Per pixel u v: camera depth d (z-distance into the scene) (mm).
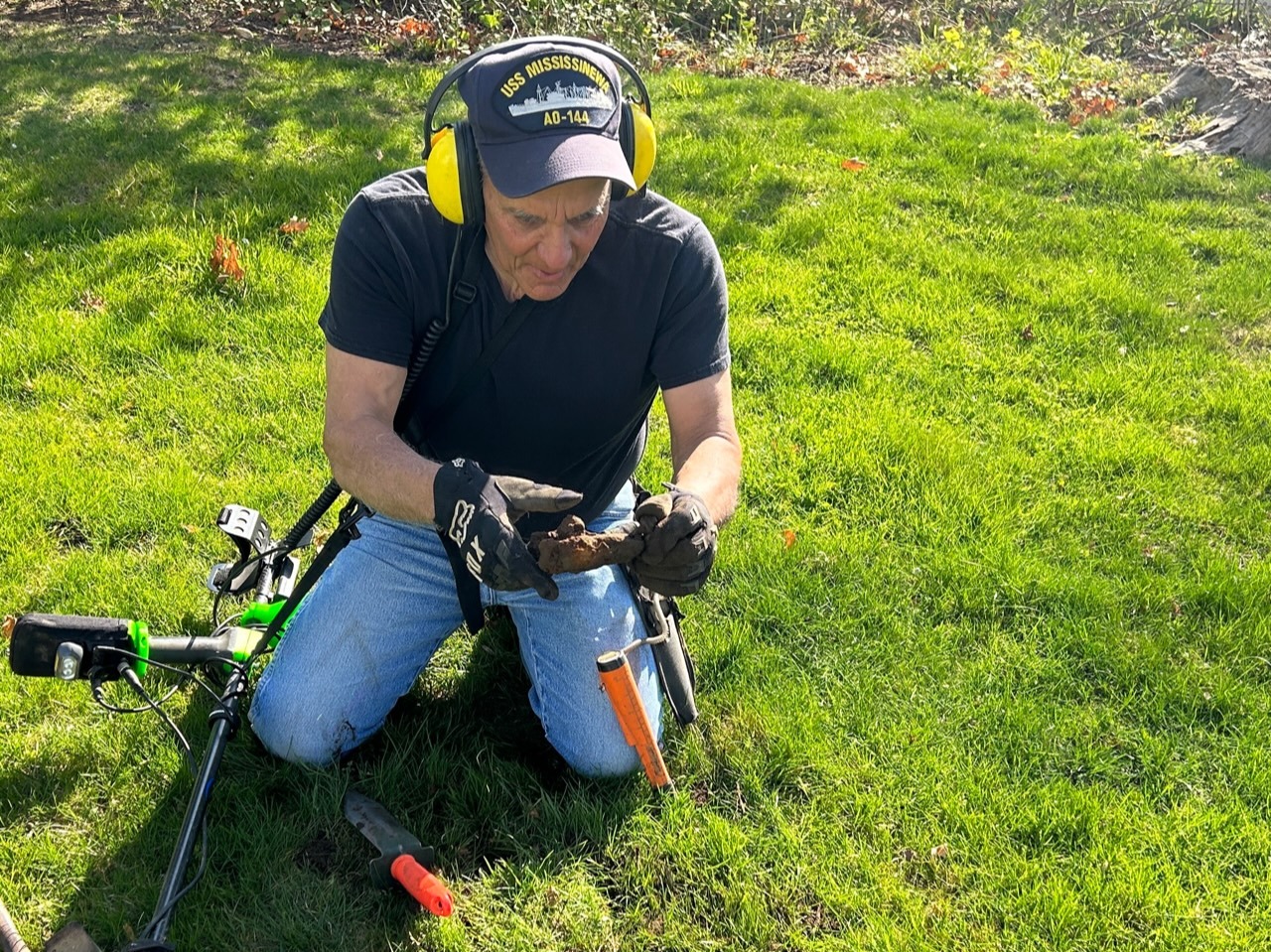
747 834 2721
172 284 4922
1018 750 2967
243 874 2551
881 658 3254
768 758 2898
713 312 2592
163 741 2846
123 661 2715
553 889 2561
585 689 2773
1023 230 5996
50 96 6875
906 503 3896
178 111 6738
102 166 5957
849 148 6812
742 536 3688
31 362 4348
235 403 4223
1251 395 4664
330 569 2900
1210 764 2971
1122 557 3707
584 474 2822
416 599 2781
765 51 9070
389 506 2324
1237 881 2654
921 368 4711
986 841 2703
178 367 4395
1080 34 10008
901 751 2936
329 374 2504
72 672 2660
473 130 2174
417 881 2395
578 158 2086
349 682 2742
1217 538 3859
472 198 2215
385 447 2350
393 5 8938
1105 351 4941
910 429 4254
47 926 2447
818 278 5367
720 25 9523
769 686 3117
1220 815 2803
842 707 3074
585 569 2170
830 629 3338
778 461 4062
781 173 6398
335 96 7188
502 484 2141
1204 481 4141
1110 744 3021
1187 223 6242
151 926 2174
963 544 3709
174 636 2998
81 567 3383
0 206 5469
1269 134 7238
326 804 2689
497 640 3232
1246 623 3428
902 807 2789
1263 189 6738
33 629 2666
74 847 2604
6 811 2678
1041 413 4508
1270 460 4242
